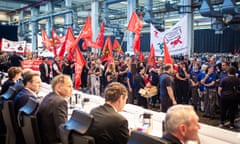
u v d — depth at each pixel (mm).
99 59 9531
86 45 6762
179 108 1527
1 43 10539
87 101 4008
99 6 15766
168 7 12578
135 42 6598
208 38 18438
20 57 10336
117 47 8367
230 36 16938
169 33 6211
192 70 7637
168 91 5457
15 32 13266
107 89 2285
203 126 2277
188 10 10984
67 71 9547
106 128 2057
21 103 2953
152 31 6652
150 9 12984
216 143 2164
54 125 2445
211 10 10734
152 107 7742
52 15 18609
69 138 1817
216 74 6977
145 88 6551
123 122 2104
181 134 1478
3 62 10320
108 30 20453
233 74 5637
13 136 2955
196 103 7262
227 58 11117
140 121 2928
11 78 4164
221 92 5750
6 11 23203
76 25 17062
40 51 9898
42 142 2535
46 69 9180
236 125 5867
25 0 19625
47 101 2547
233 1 10109
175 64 7527
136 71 7414
